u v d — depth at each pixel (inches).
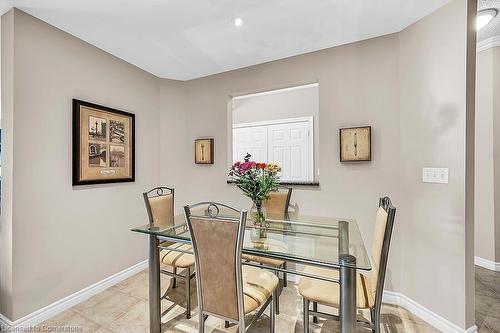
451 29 72.7
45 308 79.7
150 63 112.3
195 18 80.0
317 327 76.0
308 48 100.0
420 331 74.0
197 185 129.0
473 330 70.4
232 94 121.6
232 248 54.1
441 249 75.3
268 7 75.0
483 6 84.7
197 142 127.0
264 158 196.4
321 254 60.2
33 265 77.1
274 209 101.9
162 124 127.9
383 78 90.4
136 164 114.7
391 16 79.6
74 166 88.0
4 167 73.9
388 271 89.4
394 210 55.0
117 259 105.2
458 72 71.2
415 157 82.7
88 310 85.1
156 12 76.7
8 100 73.4
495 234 113.6
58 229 83.8
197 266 59.1
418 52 81.7
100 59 98.4
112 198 103.2
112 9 74.9
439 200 75.8
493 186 114.2
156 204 95.0
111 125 101.7
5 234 73.7
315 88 179.8
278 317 81.2
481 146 117.3
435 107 76.8
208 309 58.6
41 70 79.1
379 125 90.9
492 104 114.0
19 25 73.8
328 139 99.3
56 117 83.2
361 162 93.7
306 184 102.8
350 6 74.6
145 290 98.6
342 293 53.6
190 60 109.7
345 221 88.4
